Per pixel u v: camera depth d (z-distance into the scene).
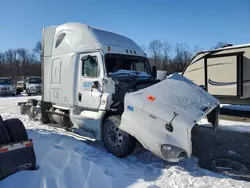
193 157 5.16
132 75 6.04
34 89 25.33
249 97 9.52
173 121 4.10
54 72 7.38
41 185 3.23
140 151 5.36
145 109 4.40
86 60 6.16
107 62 5.83
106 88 5.30
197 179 3.97
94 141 6.15
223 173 4.32
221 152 5.55
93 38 6.17
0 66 69.06
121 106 5.29
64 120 7.05
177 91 4.64
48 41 7.76
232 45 10.12
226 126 8.52
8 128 3.62
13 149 3.46
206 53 10.64
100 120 5.50
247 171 4.42
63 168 3.83
